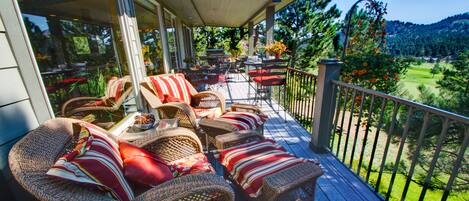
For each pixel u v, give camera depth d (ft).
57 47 5.22
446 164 10.37
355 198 5.67
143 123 6.08
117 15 8.11
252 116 7.59
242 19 30.12
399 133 11.64
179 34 24.68
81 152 3.14
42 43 4.63
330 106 7.39
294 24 39.83
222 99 8.85
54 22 5.18
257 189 4.01
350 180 6.37
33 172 2.65
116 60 8.32
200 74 17.06
